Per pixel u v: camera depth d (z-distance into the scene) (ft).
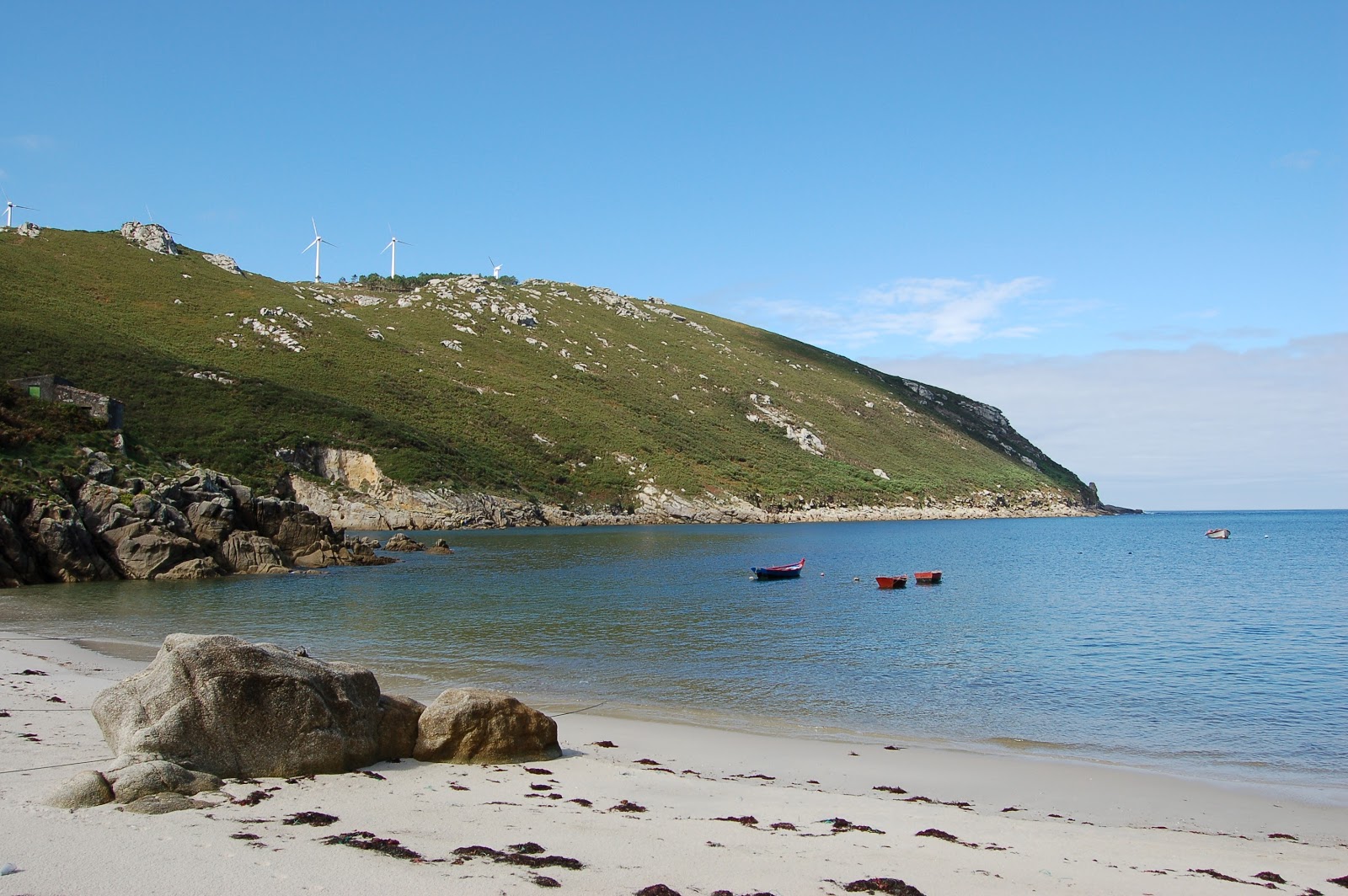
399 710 43.27
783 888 26.68
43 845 26.20
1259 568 217.15
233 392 334.85
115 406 186.50
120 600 126.72
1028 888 28.30
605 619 112.98
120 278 446.19
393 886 24.57
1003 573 200.34
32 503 148.56
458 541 287.28
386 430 357.41
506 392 476.95
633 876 26.96
